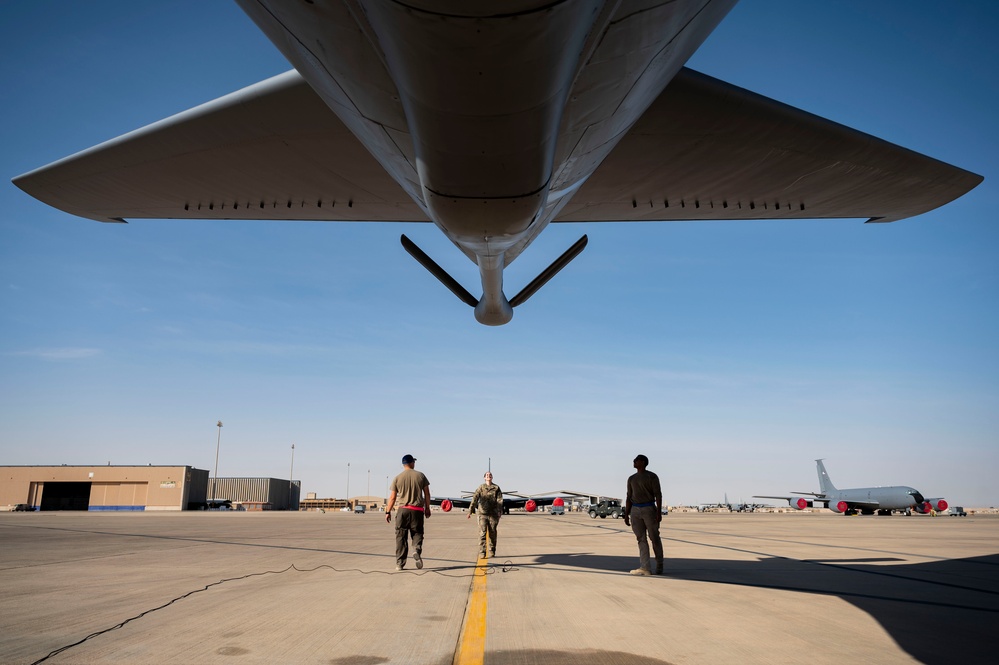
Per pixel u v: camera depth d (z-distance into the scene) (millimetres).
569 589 5801
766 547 11219
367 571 7188
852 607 4898
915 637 3867
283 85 6629
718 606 4906
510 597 5320
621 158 7988
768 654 3438
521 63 3617
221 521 24094
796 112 7125
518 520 30781
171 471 64500
